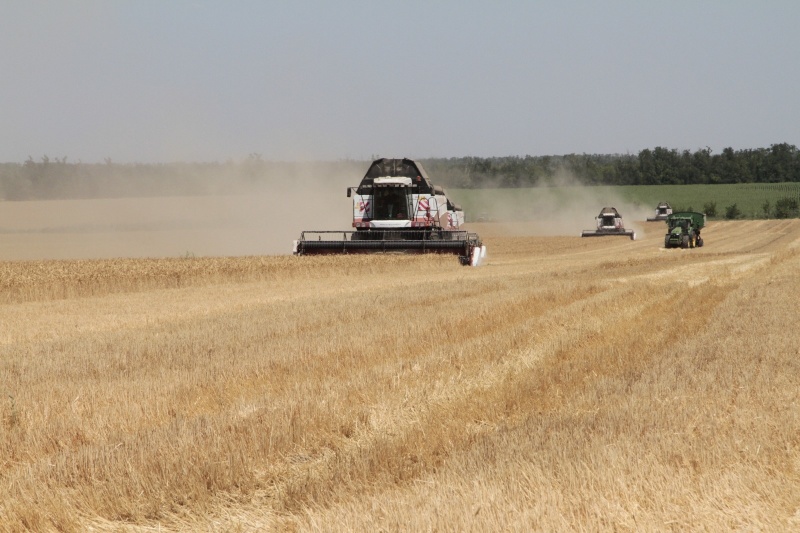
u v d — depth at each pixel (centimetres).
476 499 1055
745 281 4584
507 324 2825
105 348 2414
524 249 10056
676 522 1009
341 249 6100
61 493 1188
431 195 6153
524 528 972
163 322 3133
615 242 11188
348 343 2375
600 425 1430
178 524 1136
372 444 1425
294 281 5059
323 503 1156
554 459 1223
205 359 2192
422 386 1819
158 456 1299
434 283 4459
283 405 1606
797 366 2000
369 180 6188
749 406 1586
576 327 2741
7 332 2894
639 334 2636
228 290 4484
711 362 2070
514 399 1750
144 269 5050
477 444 1378
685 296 3769
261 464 1336
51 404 1689
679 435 1351
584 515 1023
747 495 1108
